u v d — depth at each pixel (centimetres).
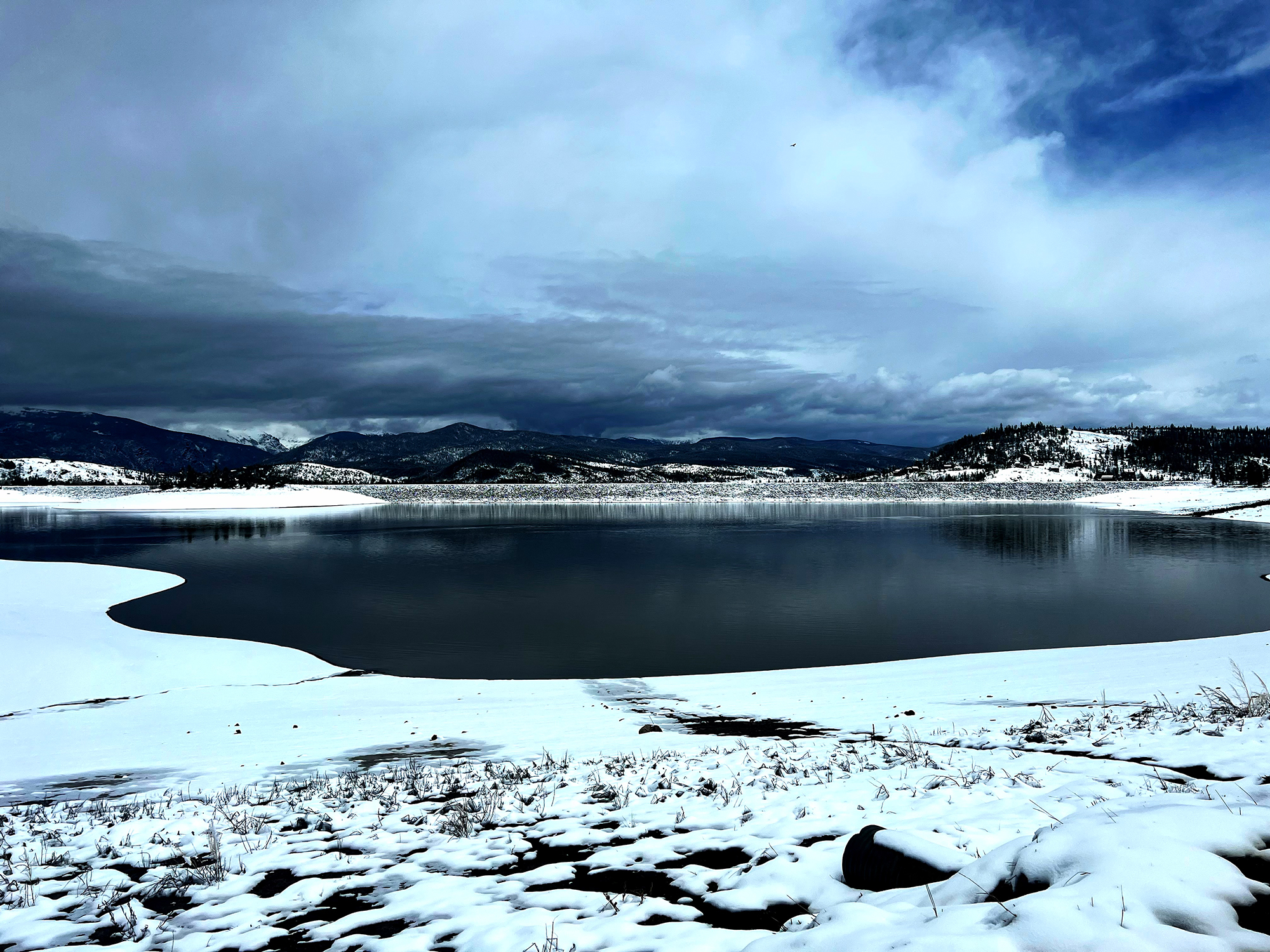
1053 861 352
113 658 2391
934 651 2547
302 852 638
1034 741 950
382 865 593
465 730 1473
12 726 1633
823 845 531
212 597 3834
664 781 837
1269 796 526
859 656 2488
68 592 3891
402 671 2355
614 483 17438
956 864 402
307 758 1252
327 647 2705
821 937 329
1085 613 3228
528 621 3198
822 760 961
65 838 736
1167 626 2906
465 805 769
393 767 1126
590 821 682
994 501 14625
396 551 6378
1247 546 6197
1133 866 322
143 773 1175
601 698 1855
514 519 10962
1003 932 291
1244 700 1184
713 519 10631
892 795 685
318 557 5891
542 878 529
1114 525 8869
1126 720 1066
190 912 520
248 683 2178
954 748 991
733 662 2439
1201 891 303
